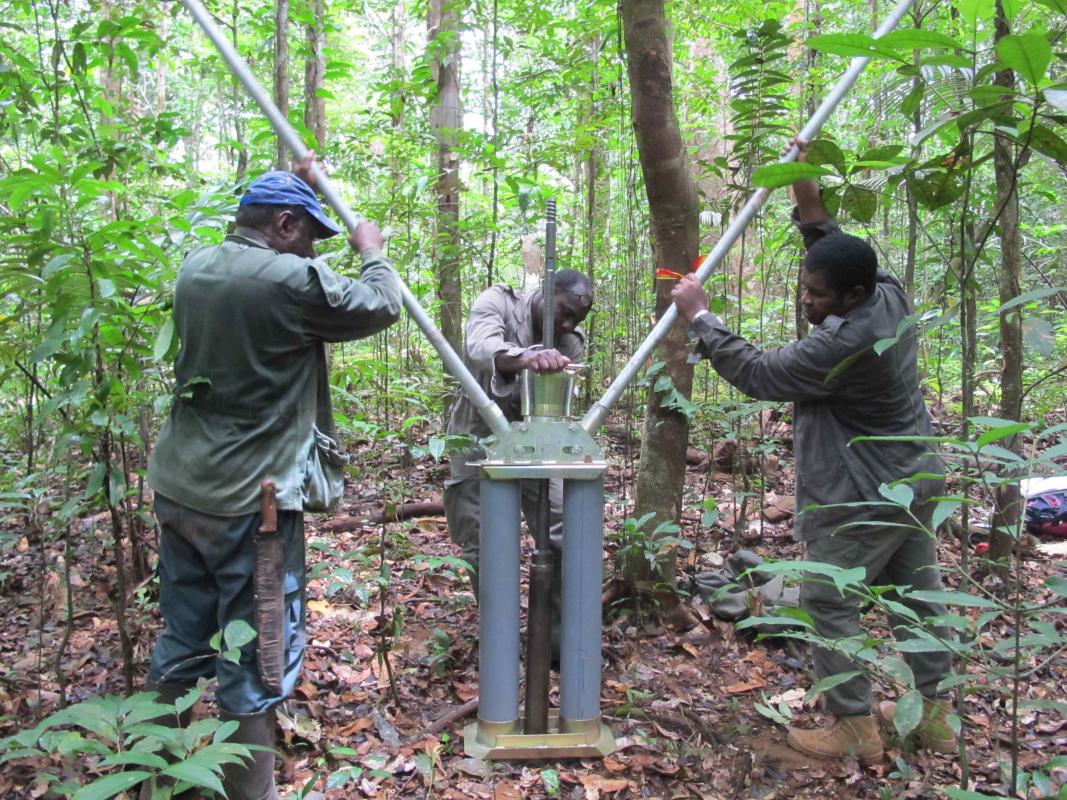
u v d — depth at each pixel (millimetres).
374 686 2803
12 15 3592
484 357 2721
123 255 2281
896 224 5469
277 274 1922
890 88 2338
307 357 2068
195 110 9758
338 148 4762
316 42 4906
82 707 1424
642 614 3242
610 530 3934
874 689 2891
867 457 2402
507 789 2295
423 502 4426
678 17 5965
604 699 2799
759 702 2799
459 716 2627
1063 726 2580
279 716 2502
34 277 2160
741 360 2434
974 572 3551
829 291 2363
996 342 5719
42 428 3490
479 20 4902
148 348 2301
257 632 1959
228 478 1963
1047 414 5172
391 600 3412
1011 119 1748
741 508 3871
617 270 5125
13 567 3504
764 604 3232
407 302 2373
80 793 1158
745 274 5836
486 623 2426
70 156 2713
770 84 3318
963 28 3680
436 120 5141
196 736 1453
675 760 2453
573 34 5328
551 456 2385
